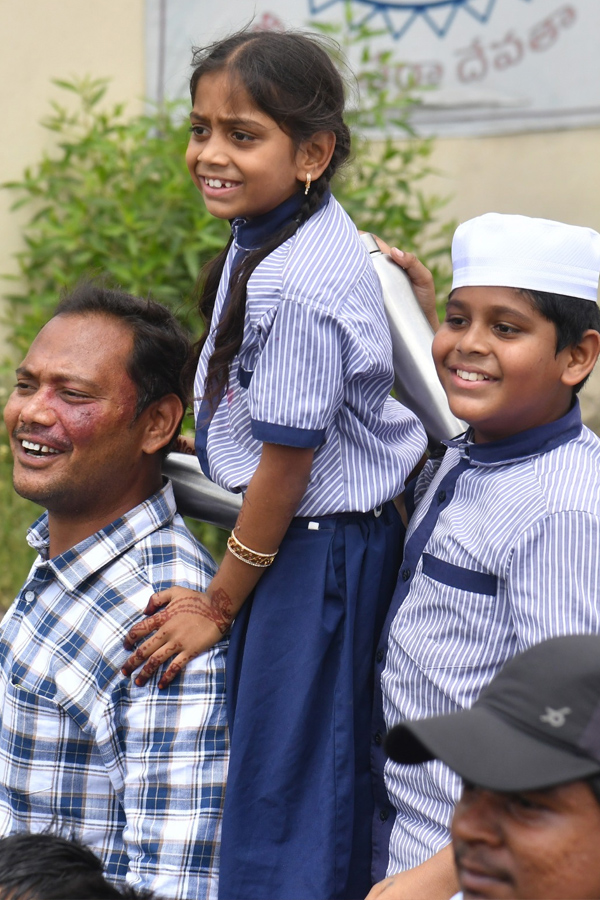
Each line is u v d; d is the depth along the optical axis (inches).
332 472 211.8
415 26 472.1
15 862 151.3
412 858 193.6
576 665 115.0
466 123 473.7
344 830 201.6
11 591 441.7
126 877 206.7
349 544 211.2
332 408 201.8
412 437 229.8
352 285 208.5
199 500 238.5
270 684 205.9
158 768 207.5
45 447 217.0
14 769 217.6
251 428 205.2
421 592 196.1
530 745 112.6
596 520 173.8
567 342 188.1
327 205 219.1
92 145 462.6
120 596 219.0
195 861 204.8
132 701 210.1
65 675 215.2
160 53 493.4
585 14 451.8
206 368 223.0
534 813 112.7
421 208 451.8
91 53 500.4
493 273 186.2
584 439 191.0
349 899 208.1
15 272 508.1
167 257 446.3
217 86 209.8
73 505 222.8
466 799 119.0
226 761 209.6
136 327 221.3
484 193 474.9
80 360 216.1
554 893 112.3
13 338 488.7
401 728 118.3
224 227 443.8
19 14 502.3
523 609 174.7
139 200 454.6
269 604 209.0
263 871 200.7
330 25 445.7
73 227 458.9
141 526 225.1
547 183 466.0
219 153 210.7
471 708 120.6
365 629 211.0
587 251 188.7
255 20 483.8
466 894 117.6
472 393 189.5
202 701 209.5
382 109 452.4
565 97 459.2
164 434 227.9
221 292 226.4
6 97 504.7
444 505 199.9
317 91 211.8
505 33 462.6
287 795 202.7
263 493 202.4
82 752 214.5
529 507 179.6
